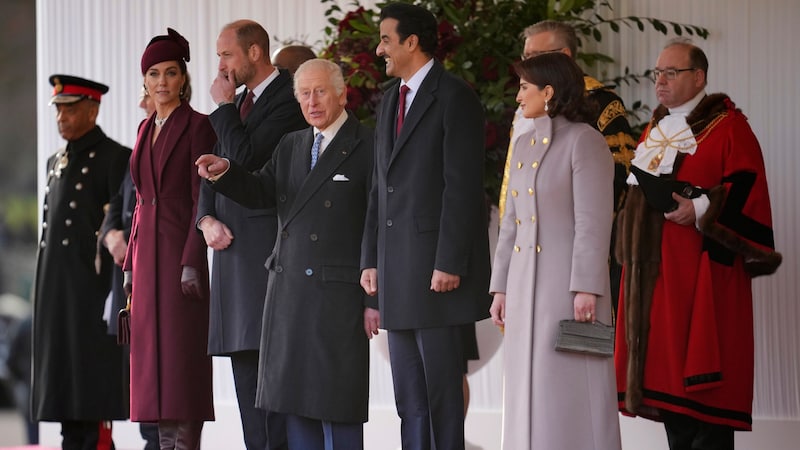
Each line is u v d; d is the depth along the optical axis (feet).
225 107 65.77
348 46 76.33
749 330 66.49
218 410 89.66
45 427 93.50
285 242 62.28
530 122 66.85
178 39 68.44
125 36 92.99
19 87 174.50
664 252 65.98
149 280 66.74
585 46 83.56
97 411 77.97
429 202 58.90
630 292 66.64
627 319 66.59
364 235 60.95
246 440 66.85
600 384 55.01
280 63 75.10
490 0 78.18
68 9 93.81
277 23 90.17
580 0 79.15
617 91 83.10
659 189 65.26
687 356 65.05
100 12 93.35
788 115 81.25
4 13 174.29
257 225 65.10
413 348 60.08
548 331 55.42
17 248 173.58
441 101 59.16
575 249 54.75
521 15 78.69
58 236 78.89
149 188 67.62
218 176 61.46
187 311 66.69
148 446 80.94
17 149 174.50
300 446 62.49
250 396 66.59
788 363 80.69
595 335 54.19
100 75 93.35
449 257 57.57
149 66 67.56
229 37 66.69
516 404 55.93
